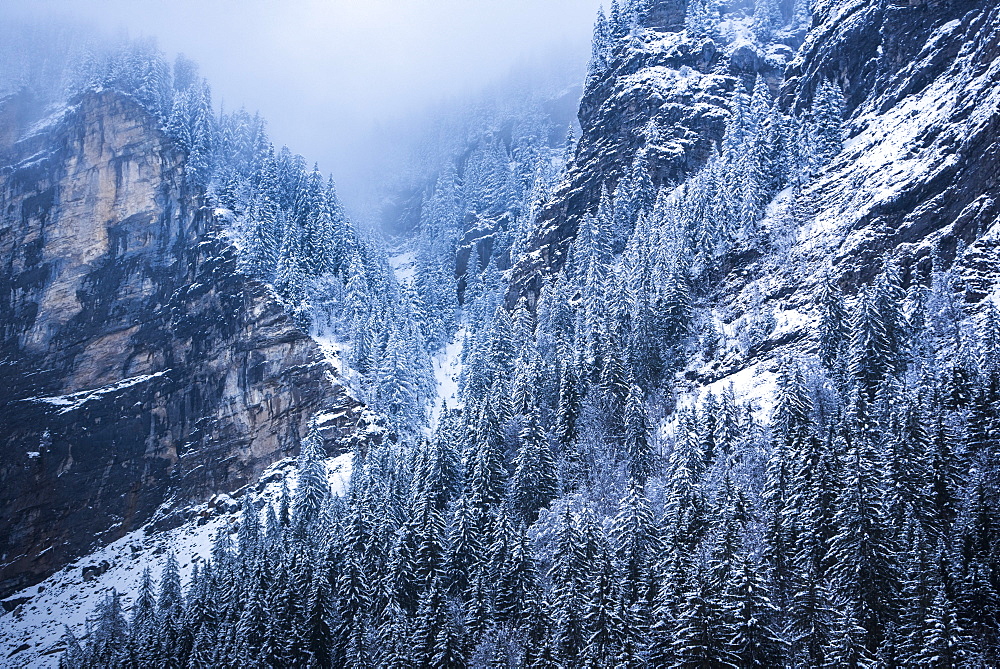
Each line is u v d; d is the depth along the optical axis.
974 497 66.56
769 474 74.81
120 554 131.75
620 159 161.38
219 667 88.25
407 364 137.62
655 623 70.31
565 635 73.88
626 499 79.38
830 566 67.56
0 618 123.00
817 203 115.12
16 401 154.38
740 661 64.19
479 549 88.88
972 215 95.31
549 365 113.69
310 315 145.00
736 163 126.88
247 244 156.50
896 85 125.62
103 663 94.31
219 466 137.00
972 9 122.62
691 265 119.00
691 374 104.12
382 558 90.88
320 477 115.31
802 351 96.25
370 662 82.56
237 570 99.44
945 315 86.25
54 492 142.75
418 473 102.69
